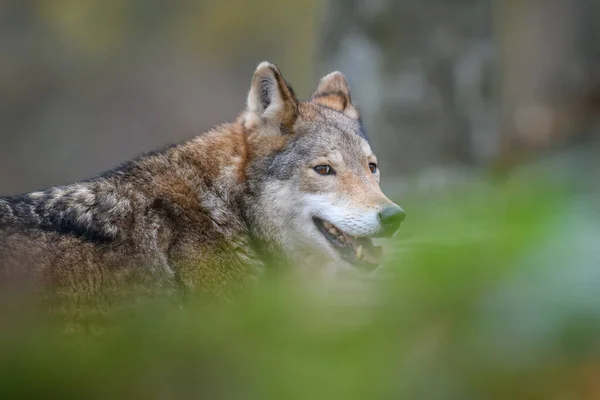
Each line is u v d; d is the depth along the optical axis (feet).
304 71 181.37
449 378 10.07
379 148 75.77
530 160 51.49
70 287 28.96
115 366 10.50
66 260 29.22
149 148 164.14
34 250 28.86
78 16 170.60
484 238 13.92
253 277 34.22
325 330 11.37
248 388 10.35
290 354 10.84
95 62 168.55
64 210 30.42
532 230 12.69
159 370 10.61
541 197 14.65
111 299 29.91
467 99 76.33
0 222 29.17
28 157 157.07
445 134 76.13
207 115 172.35
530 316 10.48
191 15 179.52
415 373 10.19
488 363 10.07
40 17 168.04
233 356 10.90
